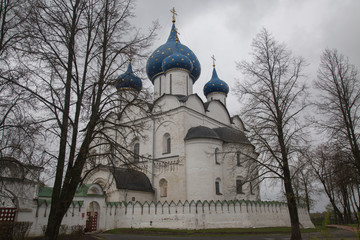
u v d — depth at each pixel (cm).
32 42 1402
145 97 1641
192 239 2106
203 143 3266
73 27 1523
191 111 3644
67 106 1481
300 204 3300
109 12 1641
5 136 1332
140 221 2830
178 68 4134
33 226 2073
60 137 1356
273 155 1858
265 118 1970
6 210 1836
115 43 1631
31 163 1347
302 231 2708
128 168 1625
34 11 1407
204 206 2672
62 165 1401
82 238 2119
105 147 1825
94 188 2942
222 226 2631
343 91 2369
